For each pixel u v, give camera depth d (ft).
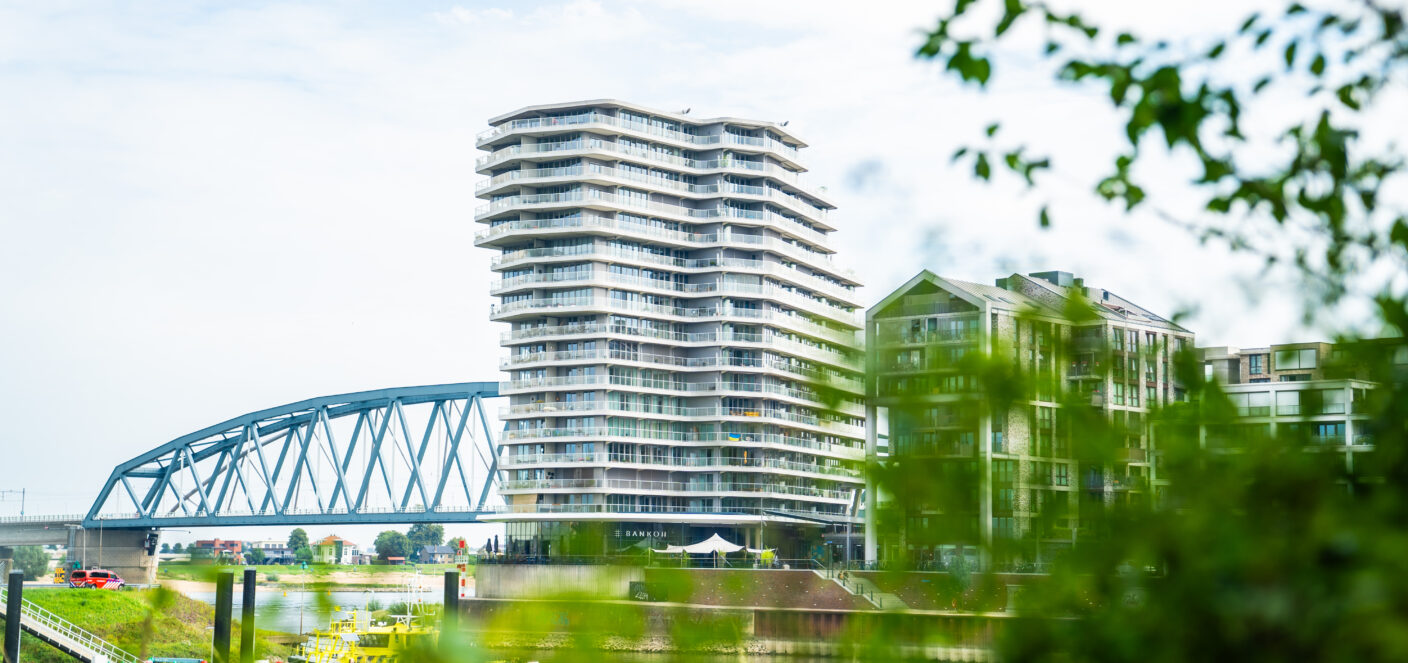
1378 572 12.17
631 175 485.56
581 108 486.38
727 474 483.10
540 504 475.72
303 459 606.55
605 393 472.85
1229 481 14.29
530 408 483.92
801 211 519.19
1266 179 18.03
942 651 15.44
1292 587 12.69
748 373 492.13
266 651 28.66
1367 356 16.22
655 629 18.49
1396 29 17.66
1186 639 13.19
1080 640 14.06
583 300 476.54
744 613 18.70
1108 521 14.71
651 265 487.20
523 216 490.49
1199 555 13.50
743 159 503.20
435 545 569.23
